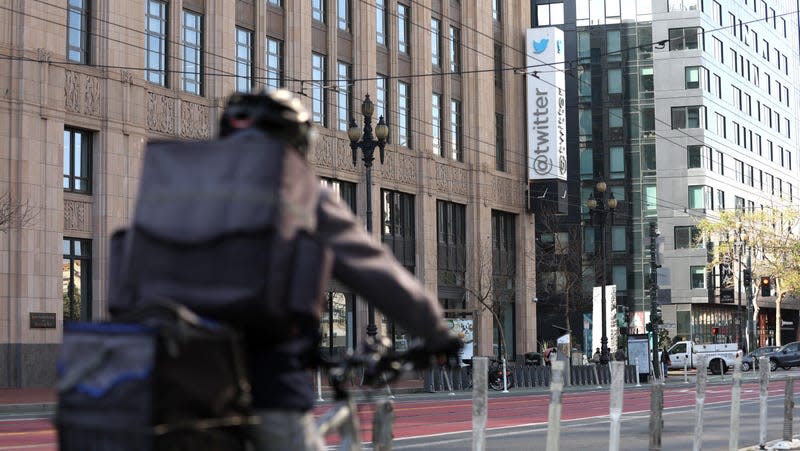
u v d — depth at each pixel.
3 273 39.44
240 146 4.20
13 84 39.94
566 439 21.80
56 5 41.38
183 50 46.94
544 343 84.19
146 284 4.12
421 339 4.40
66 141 42.09
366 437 18.48
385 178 58.31
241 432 4.04
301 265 4.07
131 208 43.84
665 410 32.72
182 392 3.79
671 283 101.38
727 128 108.38
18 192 39.75
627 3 102.69
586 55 103.06
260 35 50.88
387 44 59.72
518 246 70.62
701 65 101.94
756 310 99.19
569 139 102.56
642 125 102.31
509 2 70.31
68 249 42.09
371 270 4.22
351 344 56.00
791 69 132.38
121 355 3.78
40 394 36.50
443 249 63.38
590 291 97.50
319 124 54.47
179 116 46.28
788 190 128.00
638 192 101.88
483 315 65.62
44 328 40.62
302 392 4.25
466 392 47.50
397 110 59.75
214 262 4.05
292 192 4.16
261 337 4.12
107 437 3.77
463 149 65.62
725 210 101.31
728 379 66.25
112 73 43.19
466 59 66.12
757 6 120.62
